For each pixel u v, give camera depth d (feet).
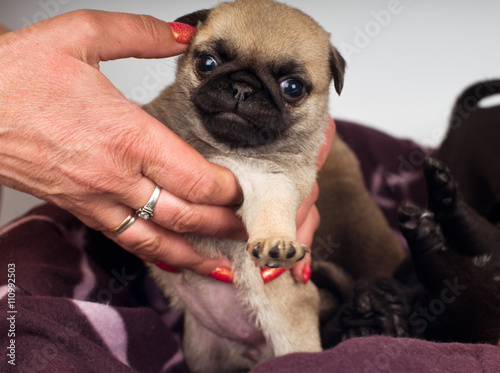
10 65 0.65
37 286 0.82
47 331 0.67
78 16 0.69
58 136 0.66
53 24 0.67
